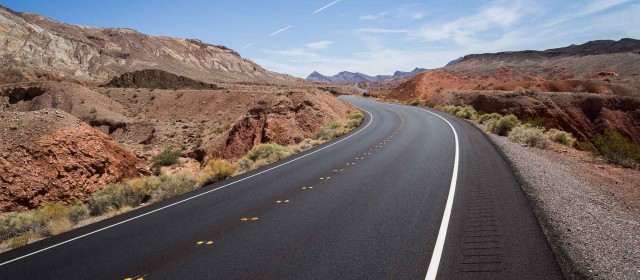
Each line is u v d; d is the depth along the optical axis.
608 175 11.48
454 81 89.00
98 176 17.80
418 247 6.12
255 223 8.12
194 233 7.76
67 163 16.88
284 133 30.94
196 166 30.17
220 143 33.06
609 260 5.09
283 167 15.62
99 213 11.66
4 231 10.17
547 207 7.62
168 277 5.69
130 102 73.31
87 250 7.28
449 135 21.83
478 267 5.22
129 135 53.97
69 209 11.84
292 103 35.97
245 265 5.92
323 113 36.75
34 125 17.67
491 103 44.19
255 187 12.05
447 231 6.75
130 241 7.60
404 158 15.30
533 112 40.66
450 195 9.20
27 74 96.88
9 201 14.39
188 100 69.88
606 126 40.62
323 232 7.21
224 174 14.62
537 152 15.42
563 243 5.77
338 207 8.92
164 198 12.51
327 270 5.52
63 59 148.88
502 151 15.29
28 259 7.07
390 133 25.39
